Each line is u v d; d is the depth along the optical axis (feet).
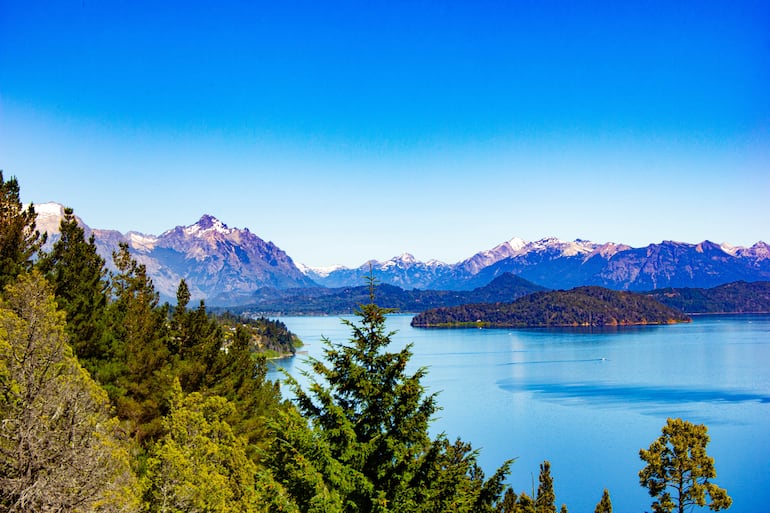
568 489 311.06
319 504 54.39
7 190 173.68
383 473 58.44
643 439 399.03
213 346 194.39
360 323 65.82
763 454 355.15
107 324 184.14
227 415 163.02
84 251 201.46
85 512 75.92
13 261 165.89
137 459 134.21
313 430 60.13
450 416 483.92
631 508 284.20
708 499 290.35
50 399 81.35
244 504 112.37
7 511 70.23
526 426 443.32
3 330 86.99
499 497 58.75
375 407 62.49
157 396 161.68
